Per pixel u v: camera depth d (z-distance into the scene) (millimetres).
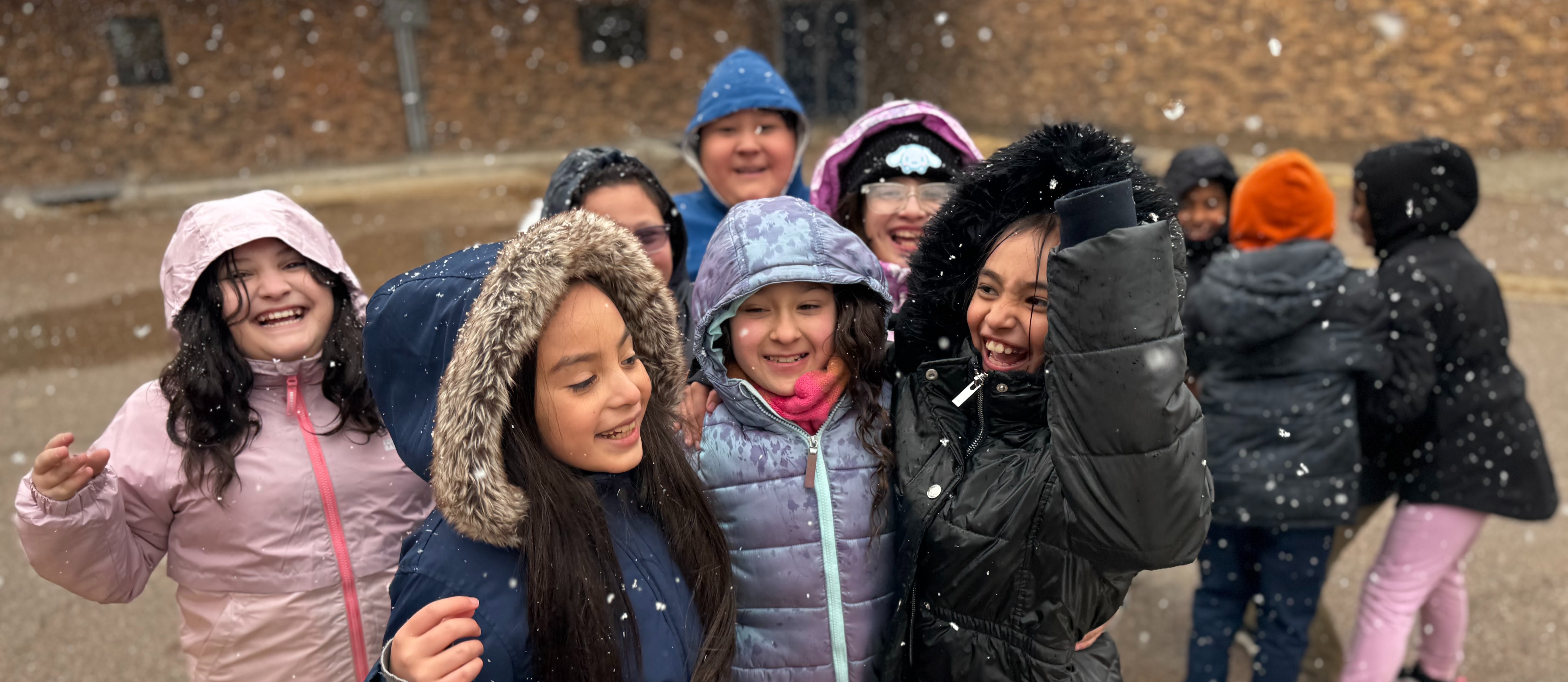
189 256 1623
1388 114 11070
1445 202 2238
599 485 1304
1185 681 2473
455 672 1080
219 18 13336
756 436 1497
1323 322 2207
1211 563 2441
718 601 1366
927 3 16625
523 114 15648
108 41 12789
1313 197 2289
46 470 1424
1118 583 1322
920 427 1451
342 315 1740
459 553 1203
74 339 6480
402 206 11375
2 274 8445
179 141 13375
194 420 1604
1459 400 2225
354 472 1700
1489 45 10109
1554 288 6508
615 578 1234
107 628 3195
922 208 2006
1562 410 4605
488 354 1107
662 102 16578
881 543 1483
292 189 12781
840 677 1478
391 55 14594
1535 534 3537
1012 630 1349
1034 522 1303
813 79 17844
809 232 1474
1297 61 11781
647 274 1274
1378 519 3789
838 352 1494
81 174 12883
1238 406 2271
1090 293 1163
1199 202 3053
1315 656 2740
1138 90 13672
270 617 1657
